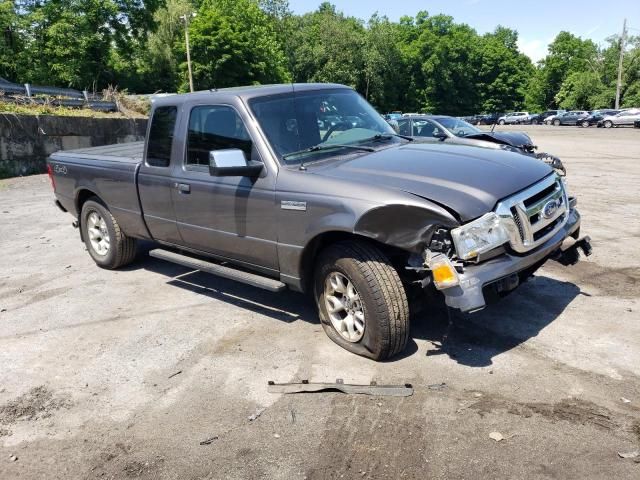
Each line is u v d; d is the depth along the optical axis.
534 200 3.87
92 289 5.87
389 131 5.14
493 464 2.81
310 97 4.85
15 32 43.62
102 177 6.03
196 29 53.94
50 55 44.31
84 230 6.67
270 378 3.81
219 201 4.66
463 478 2.72
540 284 5.29
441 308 4.78
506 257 3.65
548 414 3.20
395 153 4.36
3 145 14.86
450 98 87.25
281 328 4.62
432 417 3.23
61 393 3.80
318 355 4.09
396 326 3.74
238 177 4.50
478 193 3.60
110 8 44.59
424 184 3.69
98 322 4.97
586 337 4.13
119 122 19.58
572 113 54.69
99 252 6.56
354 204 3.73
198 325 4.79
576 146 23.67
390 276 3.74
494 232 3.52
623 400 3.30
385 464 2.86
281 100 4.66
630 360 3.77
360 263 3.78
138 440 3.23
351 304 3.97
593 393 3.39
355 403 3.43
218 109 4.70
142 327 4.81
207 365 4.06
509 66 92.94
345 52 74.12
